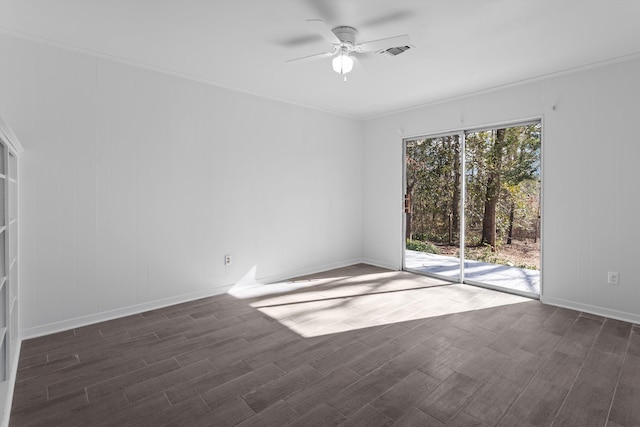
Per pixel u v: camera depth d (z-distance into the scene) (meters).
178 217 3.82
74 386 2.24
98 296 3.30
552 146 3.76
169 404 2.05
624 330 3.10
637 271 3.28
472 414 1.96
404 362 2.54
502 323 3.27
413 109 5.13
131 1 2.37
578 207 3.61
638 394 2.14
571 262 3.67
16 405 2.03
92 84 3.21
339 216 5.58
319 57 2.83
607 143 3.41
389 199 5.51
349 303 3.85
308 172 5.11
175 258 3.81
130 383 2.27
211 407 2.03
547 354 2.66
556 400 2.08
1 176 1.87
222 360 2.58
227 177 4.22
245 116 4.38
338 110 5.34
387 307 3.72
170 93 3.72
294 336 3.00
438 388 2.21
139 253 3.55
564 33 2.81
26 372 2.40
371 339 2.94
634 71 3.24
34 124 2.92
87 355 2.65
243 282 4.42
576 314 3.51
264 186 4.60
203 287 4.05
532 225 4.06
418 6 2.42
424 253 5.14
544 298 3.87
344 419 1.92
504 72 3.70
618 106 3.34
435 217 5.00
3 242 1.97
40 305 2.99
